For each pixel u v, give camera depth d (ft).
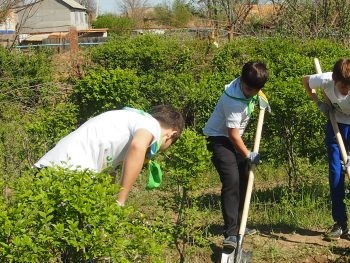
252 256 19.35
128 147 13.15
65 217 10.72
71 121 28.09
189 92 30.91
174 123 13.58
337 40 62.08
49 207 10.63
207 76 32.73
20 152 26.94
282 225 21.95
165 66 50.11
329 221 21.99
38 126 27.45
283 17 63.72
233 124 18.01
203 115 29.84
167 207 18.79
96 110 32.94
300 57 37.32
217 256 19.30
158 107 13.99
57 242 10.37
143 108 33.99
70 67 51.47
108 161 13.16
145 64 50.16
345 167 19.25
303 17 63.26
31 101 47.29
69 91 47.98
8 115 42.65
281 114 23.62
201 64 50.62
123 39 53.01
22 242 10.07
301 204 23.41
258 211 23.25
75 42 57.16
